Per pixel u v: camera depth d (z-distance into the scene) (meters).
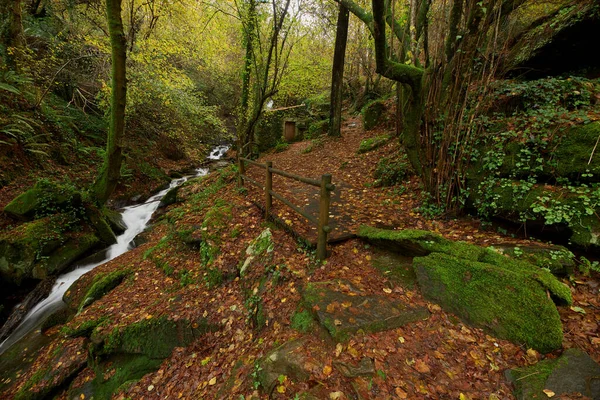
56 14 11.12
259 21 10.30
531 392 1.93
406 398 2.02
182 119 16.34
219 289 4.50
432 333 2.57
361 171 8.10
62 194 7.68
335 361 2.35
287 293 3.52
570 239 3.17
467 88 4.17
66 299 6.10
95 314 4.95
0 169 8.30
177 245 6.22
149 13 11.30
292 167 10.16
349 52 18.80
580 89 3.97
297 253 4.20
